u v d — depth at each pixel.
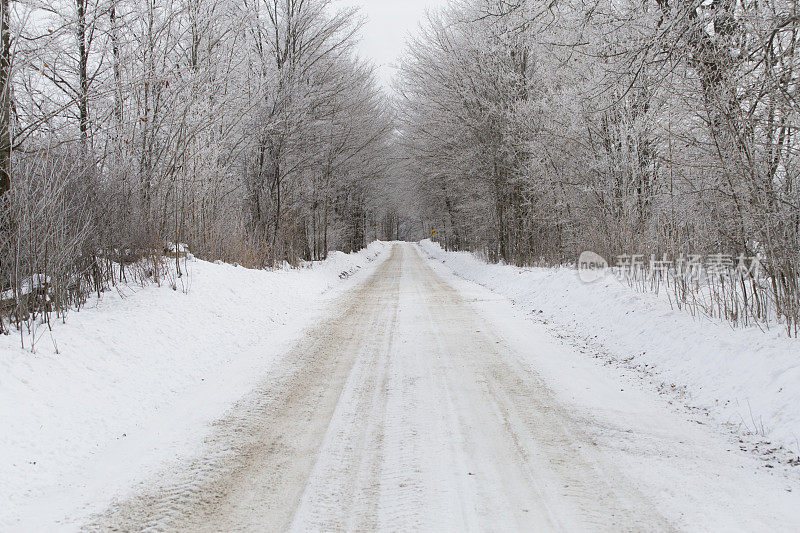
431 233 75.06
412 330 9.56
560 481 3.71
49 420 4.66
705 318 7.21
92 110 9.89
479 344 8.30
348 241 40.88
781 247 6.03
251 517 3.29
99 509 3.42
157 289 9.60
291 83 19.17
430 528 3.10
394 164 37.44
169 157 11.97
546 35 9.88
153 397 5.70
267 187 19.92
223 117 15.12
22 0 7.55
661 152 10.36
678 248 9.11
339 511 3.34
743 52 6.82
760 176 6.36
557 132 16.59
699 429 4.71
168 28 11.70
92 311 7.68
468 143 23.34
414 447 4.35
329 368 6.98
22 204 6.38
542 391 5.86
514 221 23.09
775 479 3.71
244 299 11.18
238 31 15.37
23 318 6.32
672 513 3.25
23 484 3.75
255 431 4.78
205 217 13.88
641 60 7.08
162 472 3.96
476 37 19.81
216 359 7.40
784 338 5.68
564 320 10.14
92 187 8.58
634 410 5.22
